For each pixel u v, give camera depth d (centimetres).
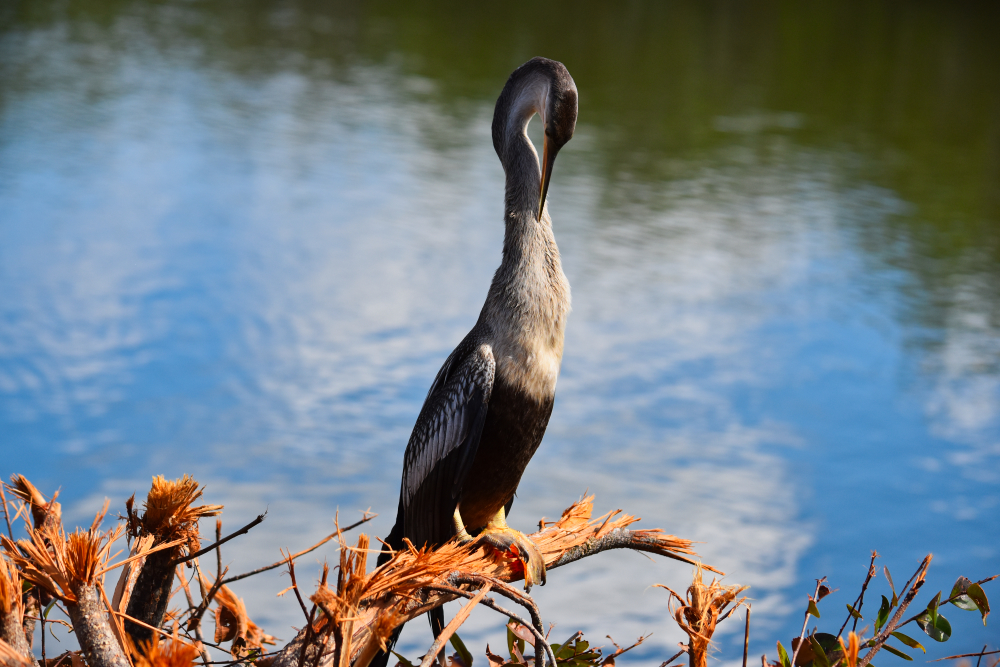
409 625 1083
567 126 434
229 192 2889
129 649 299
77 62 4250
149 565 324
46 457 1451
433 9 5828
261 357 1841
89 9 5309
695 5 6284
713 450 1612
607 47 5203
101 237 2444
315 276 2284
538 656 324
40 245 2352
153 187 2875
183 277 2225
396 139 3528
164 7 5506
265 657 369
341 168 3175
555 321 435
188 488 326
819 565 1271
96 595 305
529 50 5022
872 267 2575
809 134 3981
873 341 2122
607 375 1895
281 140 3447
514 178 446
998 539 1373
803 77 4891
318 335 1967
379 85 4238
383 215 2777
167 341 1895
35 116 3466
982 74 5094
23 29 4747
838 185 3322
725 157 3566
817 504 1441
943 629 334
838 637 337
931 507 1466
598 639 1070
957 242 2836
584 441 1627
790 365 1972
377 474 1449
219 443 1515
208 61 4456
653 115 4069
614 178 3203
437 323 2061
